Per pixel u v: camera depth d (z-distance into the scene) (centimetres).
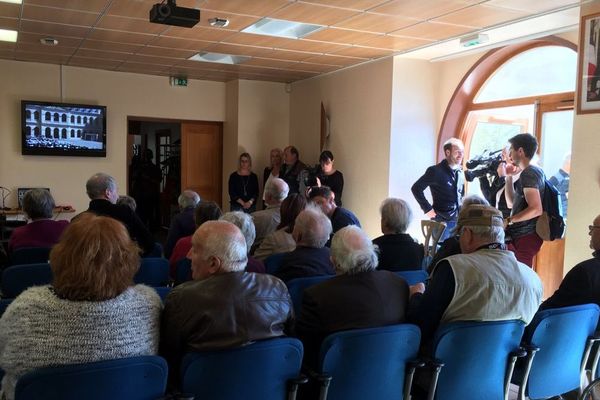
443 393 202
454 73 598
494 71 567
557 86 495
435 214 523
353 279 206
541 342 219
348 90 681
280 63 667
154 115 781
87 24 497
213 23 484
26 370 143
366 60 631
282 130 829
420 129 615
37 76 699
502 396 215
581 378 241
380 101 620
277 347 172
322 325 199
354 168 669
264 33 521
